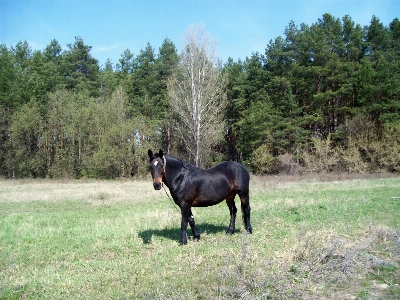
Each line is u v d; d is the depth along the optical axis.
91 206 15.95
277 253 7.05
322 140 37.12
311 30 43.31
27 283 5.94
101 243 8.54
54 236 9.51
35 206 16.41
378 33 40.50
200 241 8.42
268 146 40.56
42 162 40.22
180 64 37.09
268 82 42.19
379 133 36.34
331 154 35.56
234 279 5.58
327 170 34.53
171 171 8.12
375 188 19.69
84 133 40.62
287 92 40.31
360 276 5.80
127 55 57.72
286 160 36.53
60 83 45.94
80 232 9.91
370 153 34.34
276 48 43.16
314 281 5.59
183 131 37.25
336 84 40.06
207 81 33.53
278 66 43.75
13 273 6.57
